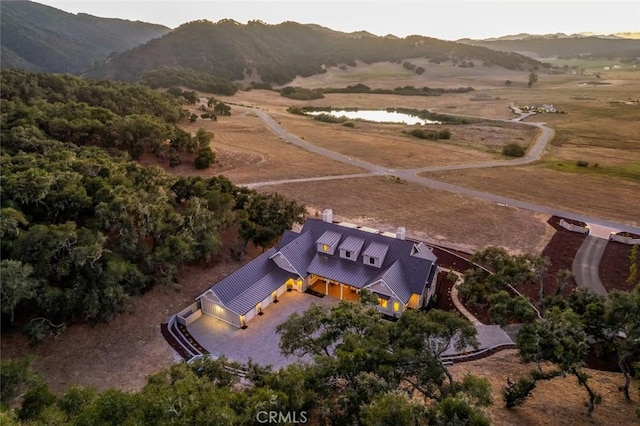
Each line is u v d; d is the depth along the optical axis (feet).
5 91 303.89
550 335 77.20
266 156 334.85
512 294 140.56
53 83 351.25
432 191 260.62
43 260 110.32
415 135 424.87
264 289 133.39
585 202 241.76
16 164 162.71
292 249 144.97
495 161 331.16
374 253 139.23
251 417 57.67
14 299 99.14
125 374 105.60
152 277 134.21
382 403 55.42
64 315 115.03
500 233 200.34
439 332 73.26
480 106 647.97
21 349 109.29
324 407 66.18
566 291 148.36
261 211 171.73
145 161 291.17
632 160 327.88
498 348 114.93
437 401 66.59
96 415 53.93
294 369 69.92
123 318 124.26
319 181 277.03
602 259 174.19
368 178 285.43
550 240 192.75
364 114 622.54
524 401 84.28
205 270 155.43
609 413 83.41
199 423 53.78
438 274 156.56
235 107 588.50
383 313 131.95
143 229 137.49
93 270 118.01
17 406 81.20
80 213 142.41
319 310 87.92
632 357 104.73
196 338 119.75
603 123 479.00
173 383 67.31
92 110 297.53
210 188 184.65
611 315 83.25
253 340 119.14
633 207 234.38
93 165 167.94
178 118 415.85
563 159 335.26
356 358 69.00
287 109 616.39
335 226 152.76
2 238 111.86
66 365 106.93
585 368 102.47
